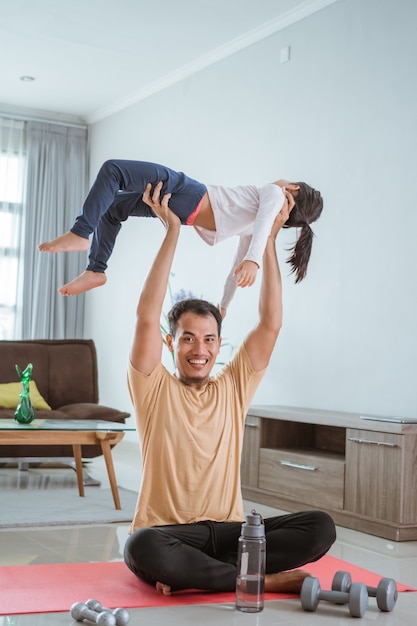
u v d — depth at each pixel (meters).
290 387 5.73
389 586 2.61
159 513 2.66
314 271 5.55
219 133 6.69
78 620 2.38
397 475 4.13
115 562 3.19
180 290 6.69
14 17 6.20
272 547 2.70
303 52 5.78
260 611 2.52
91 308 8.64
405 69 4.92
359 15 5.30
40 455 5.86
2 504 4.60
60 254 8.59
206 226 2.96
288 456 4.91
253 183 6.25
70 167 8.78
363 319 5.12
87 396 6.55
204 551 2.68
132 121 8.05
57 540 3.71
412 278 4.78
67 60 7.11
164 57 6.95
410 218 4.82
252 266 2.71
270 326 2.78
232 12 5.95
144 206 3.04
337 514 4.51
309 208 3.12
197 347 2.68
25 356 6.48
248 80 6.36
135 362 2.63
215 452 2.69
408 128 4.88
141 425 2.68
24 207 8.52
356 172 5.24
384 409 4.92
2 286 8.41
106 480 5.78
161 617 2.42
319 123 5.59
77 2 5.87
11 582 2.82
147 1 5.80
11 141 8.53
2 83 7.80
